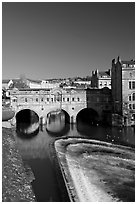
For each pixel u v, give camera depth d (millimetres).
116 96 100688
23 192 28781
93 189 36000
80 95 104938
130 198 32938
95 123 104188
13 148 44875
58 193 33438
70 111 104500
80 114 134250
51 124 109375
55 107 102938
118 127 90625
